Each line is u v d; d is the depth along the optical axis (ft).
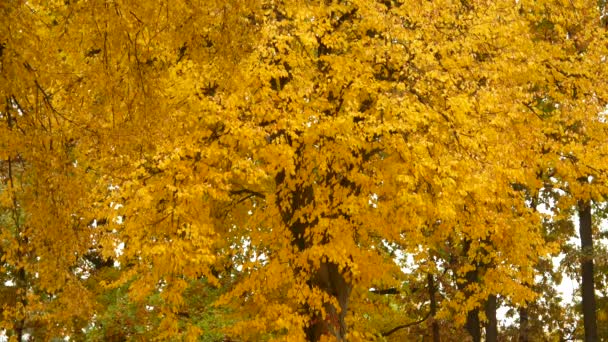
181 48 36.76
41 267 32.17
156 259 39.42
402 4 41.57
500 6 43.19
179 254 37.58
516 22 42.68
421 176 40.37
